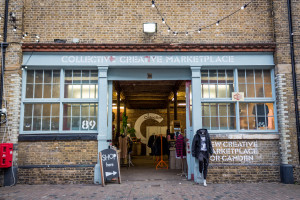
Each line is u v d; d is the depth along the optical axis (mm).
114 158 8141
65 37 8703
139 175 9664
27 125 8570
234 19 8844
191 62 8625
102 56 8609
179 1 8930
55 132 8500
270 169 8305
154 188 7508
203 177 8086
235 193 6891
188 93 9055
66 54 8586
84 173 8203
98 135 8297
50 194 6828
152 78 8898
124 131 13281
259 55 8695
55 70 8844
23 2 8672
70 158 8258
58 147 8281
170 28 8781
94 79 8875
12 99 8227
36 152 8250
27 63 8508
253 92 8844
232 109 8812
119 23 8797
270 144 8430
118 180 8156
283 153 8219
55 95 8742
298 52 8539
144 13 8852
